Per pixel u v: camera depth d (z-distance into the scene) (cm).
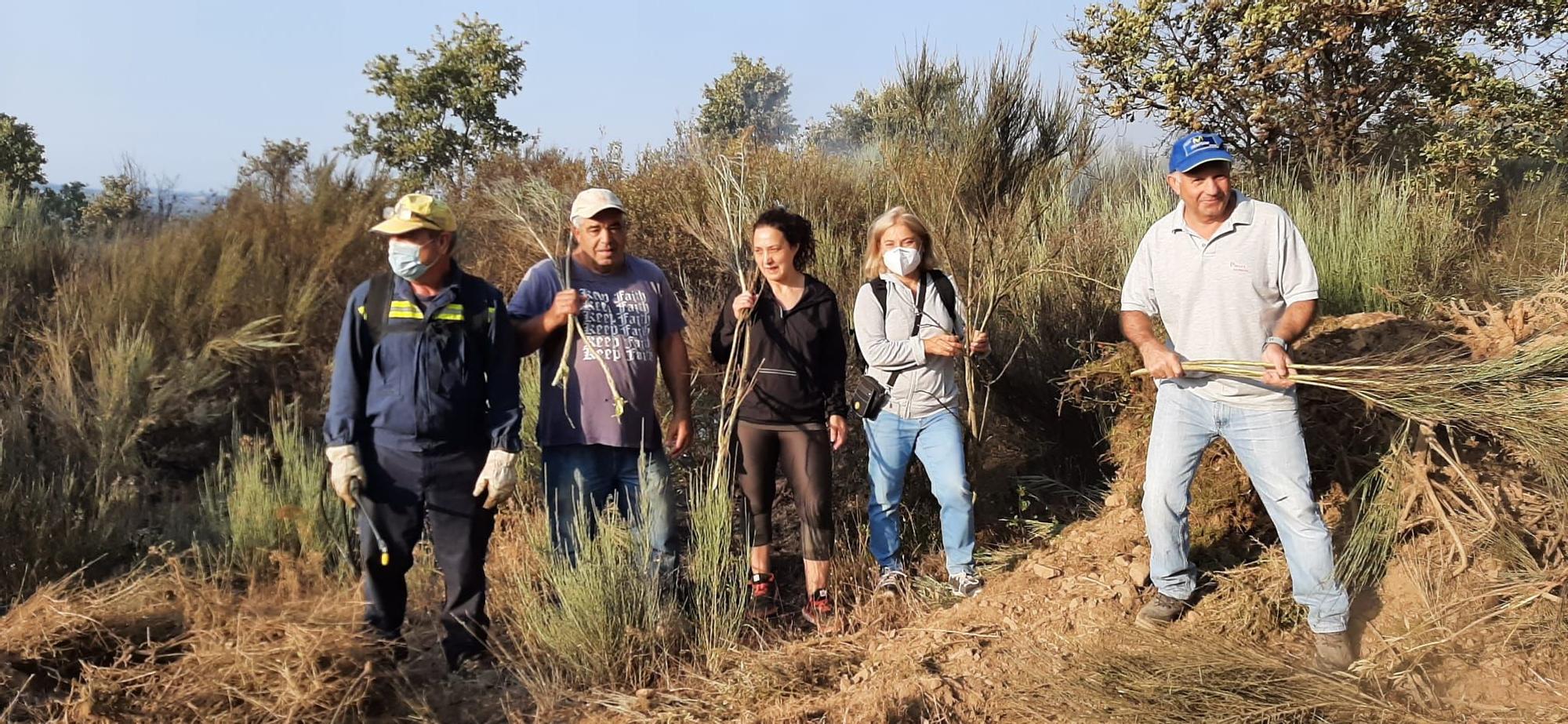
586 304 370
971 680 341
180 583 348
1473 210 752
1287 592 357
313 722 307
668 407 562
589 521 382
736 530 469
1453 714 301
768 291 404
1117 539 422
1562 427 322
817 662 362
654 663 361
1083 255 579
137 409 531
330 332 626
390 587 352
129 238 686
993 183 453
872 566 450
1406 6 784
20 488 433
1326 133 829
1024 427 547
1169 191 711
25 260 693
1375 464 389
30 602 344
